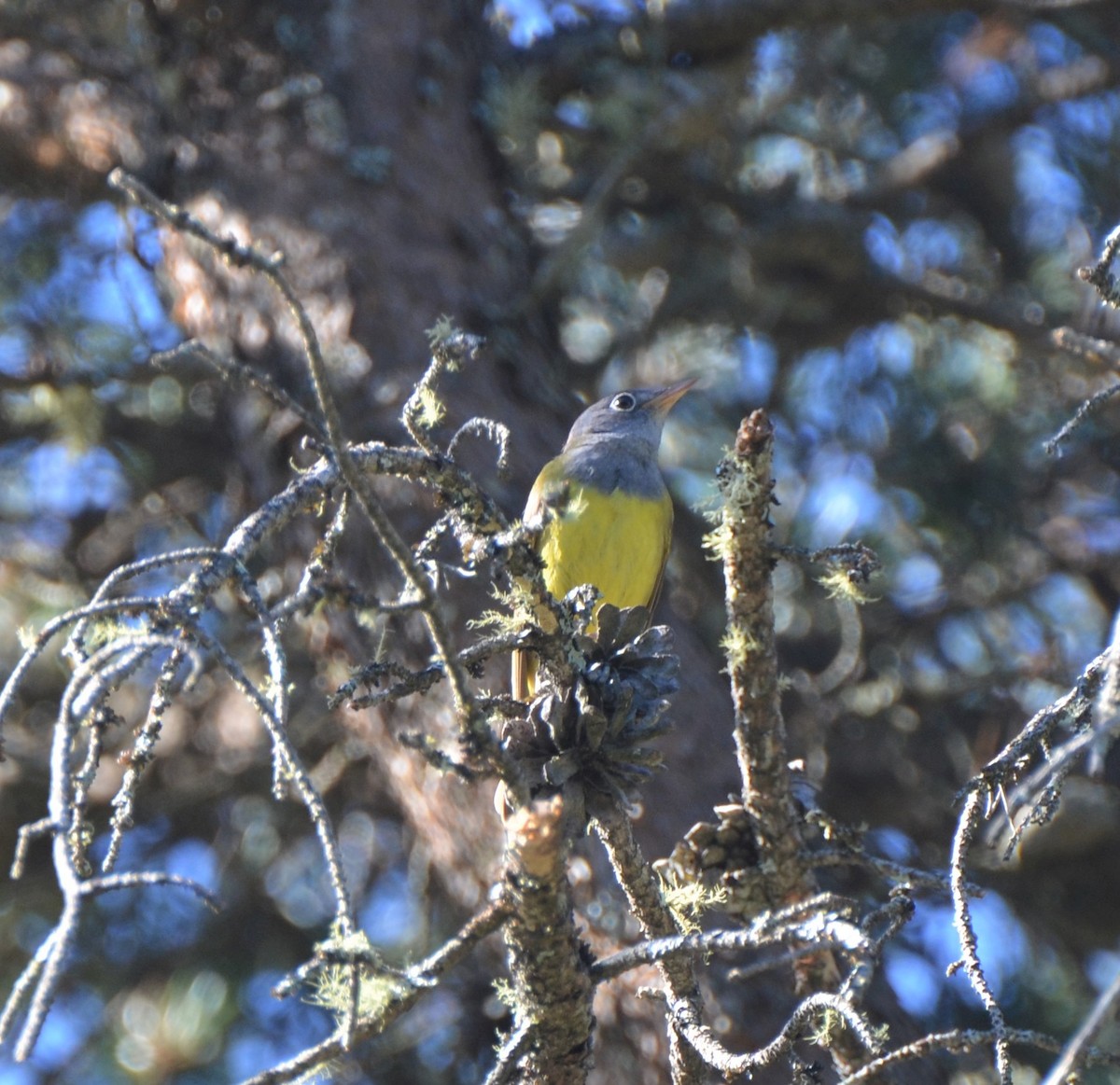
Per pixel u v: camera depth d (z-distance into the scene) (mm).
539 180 12500
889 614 12039
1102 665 5594
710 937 4957
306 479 5023
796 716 11219
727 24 12258
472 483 5570
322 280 9898
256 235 10203
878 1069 4844
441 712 8758
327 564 5172
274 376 9812
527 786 4922
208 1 10953
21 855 3898
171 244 10734
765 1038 7543
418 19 11391
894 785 11336
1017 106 12766
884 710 11586
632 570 9766
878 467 12227
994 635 11969
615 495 9719
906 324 12781
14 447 12383
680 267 12812
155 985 11461
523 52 12125
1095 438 12250
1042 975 10867
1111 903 11133
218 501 12203
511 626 5754
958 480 12164
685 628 10047
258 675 11281
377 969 4293
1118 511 12203
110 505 12375
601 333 12977
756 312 12758
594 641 5684
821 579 6141
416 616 8805
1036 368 12281
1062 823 11008
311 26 10922
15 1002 3627
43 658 11430
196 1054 11016
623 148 11648
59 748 4000
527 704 5668
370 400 9398
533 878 4859
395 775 9250
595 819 5500
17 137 11562
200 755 11703
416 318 9836
